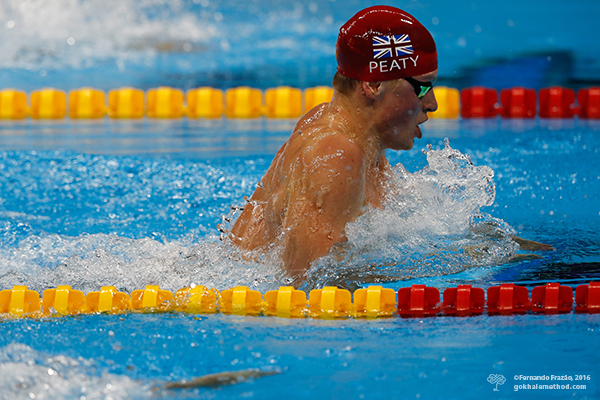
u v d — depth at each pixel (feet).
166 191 43.50
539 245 30.91
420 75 25.71
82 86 85.20
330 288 24.02
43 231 35.35
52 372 19.06
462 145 54.80
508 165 48.14
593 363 19.06
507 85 82.33
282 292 23.88
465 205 31.60
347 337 21.40
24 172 48.03
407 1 159.33
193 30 129.70
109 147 56.70
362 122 26.27
